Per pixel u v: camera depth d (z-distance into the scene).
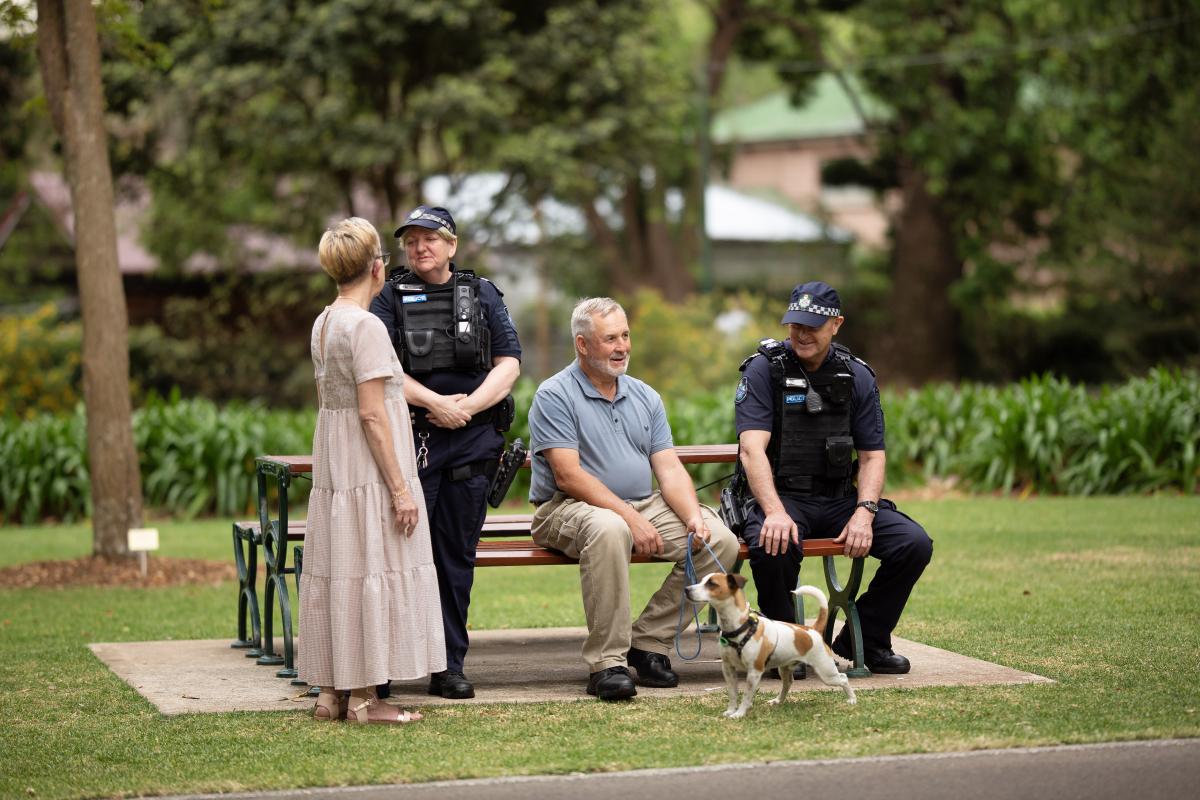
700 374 29.11
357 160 25.66
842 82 38.97
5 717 6.81
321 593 6.55
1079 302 37.69
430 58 26.97
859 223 58.09
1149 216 31.66
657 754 5.87
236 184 29.02
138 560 12.95
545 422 7.44
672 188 41.25
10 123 32.09
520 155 26.05
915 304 38.81
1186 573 10.74
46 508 18.11
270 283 31.25
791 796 5.30
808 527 7.65
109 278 12.88
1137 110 34.66
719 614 6.54
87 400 12.91
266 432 18.31
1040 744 5.89
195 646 8.96
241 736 6.32
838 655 7.69
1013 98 35.31
